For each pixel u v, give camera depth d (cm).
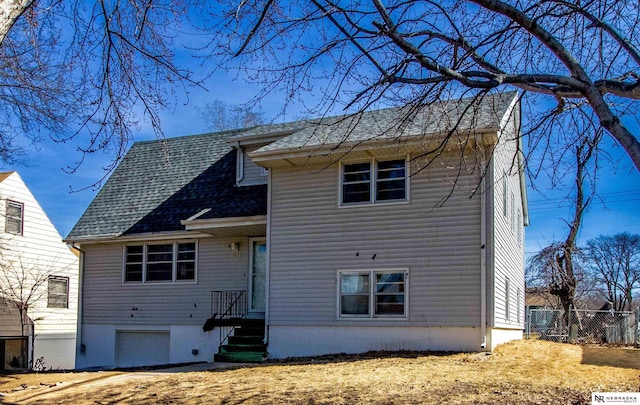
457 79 659
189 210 1973
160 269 1995
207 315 1892
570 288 2428
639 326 2186
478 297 1442
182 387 1148
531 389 1005
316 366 1331
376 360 1360
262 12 723
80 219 2164
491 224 1455
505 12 648
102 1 807
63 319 2480
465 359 1327
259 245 1875
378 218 1563
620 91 660
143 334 1994
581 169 848
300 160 1617
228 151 2197
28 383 1304
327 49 727
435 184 1512
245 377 1227
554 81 630
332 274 1592
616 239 4200
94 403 1053
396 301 1523
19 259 2284
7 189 2266
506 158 1750
